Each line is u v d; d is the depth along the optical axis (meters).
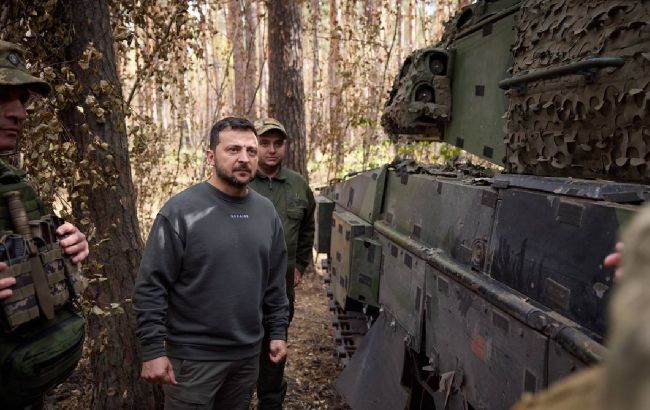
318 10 14.87
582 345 1.93
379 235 4.59
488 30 4.08
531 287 2.44
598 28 2.49
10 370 1.86
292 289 4.18
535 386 2.25
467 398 2.88
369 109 11.06
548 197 2.42
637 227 0.42
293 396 4.90
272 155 4.04
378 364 4.22
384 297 4.41
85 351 3.84
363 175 5.28
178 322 2.86
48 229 2.06
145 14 4.47
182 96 11.10
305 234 4.32
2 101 1.97
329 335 6.36
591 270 2.04
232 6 15.20
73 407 4.25
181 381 2.84
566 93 2.67
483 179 3.34
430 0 14.18
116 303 3.55
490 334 2.64
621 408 0.38
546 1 2.91
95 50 3.46
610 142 2.44
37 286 1.92
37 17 3.50
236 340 2.87
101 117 3.61
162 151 8.56
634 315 0.38
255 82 15.34
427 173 4.20
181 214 2.81
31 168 3.43
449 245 3.33
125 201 3.80
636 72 2.25
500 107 3.89
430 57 4.69
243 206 2.96
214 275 2.80
